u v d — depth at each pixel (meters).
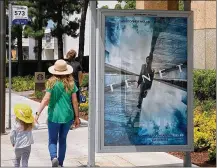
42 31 31.34
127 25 7.55
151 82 7.67
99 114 7.55
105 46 7.52
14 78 29.58
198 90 14.48
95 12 7.61
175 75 7.73
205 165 8.39
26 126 6.96
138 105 7.65
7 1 26.95
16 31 31.94
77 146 10.14
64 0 30.28
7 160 8.84
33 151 9.63
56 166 7.68
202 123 9.95
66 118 7.69
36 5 30.30
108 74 7.55
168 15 7.62
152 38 7.63
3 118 11.60
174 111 7.75
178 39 7.69
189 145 7.80
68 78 7.73
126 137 7.64
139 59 7.62
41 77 21.38
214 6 16.55
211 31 16.67
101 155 9.24
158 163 8.54
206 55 16.92
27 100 20.20
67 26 31.55
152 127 7.70
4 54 11.67
